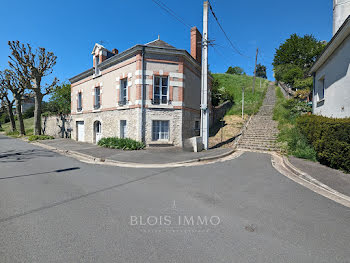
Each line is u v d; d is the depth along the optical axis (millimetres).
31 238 2574
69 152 10281
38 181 5199
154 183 5012
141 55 11047
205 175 5766
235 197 4059
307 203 3762
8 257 2191
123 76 12023
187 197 4055
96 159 8266
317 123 6988
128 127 11688
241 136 11750
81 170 6461
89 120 15141
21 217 3156
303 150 7828
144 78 11125
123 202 3793
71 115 17703
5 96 24750
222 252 2312
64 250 2330
